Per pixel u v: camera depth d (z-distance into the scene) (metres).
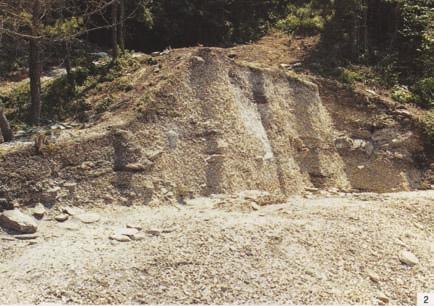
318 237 9.93
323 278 8.66
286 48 23.36
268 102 16.72
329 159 17.52
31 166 11.14
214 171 13.55
